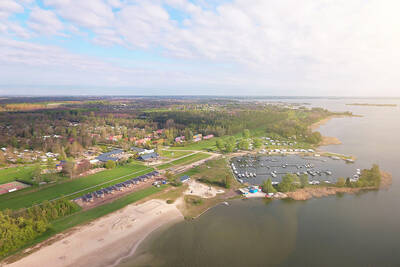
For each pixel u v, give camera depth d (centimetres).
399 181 15850
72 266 8281
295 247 9356
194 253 9050
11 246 8812
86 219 11088
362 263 8512
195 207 12544
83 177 16325
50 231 10056
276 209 12356
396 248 9306
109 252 9044
